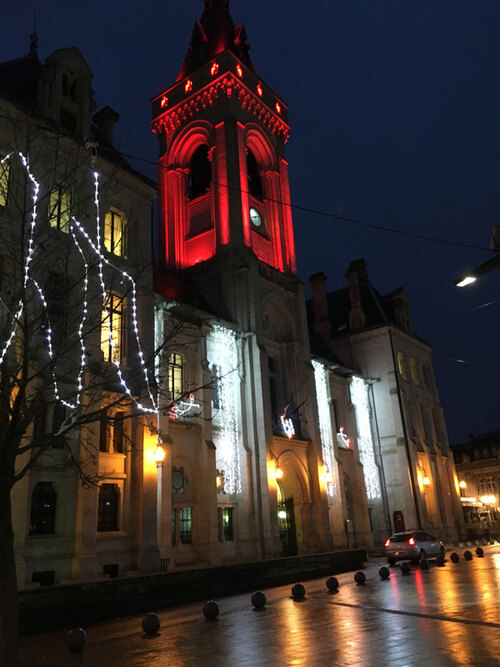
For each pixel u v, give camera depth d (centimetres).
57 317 1922
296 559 2442
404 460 4481
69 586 1480
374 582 2091
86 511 2044
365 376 4778
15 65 2652
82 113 2556
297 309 3891
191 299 3375
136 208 2659
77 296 2083
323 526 3447
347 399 4412
